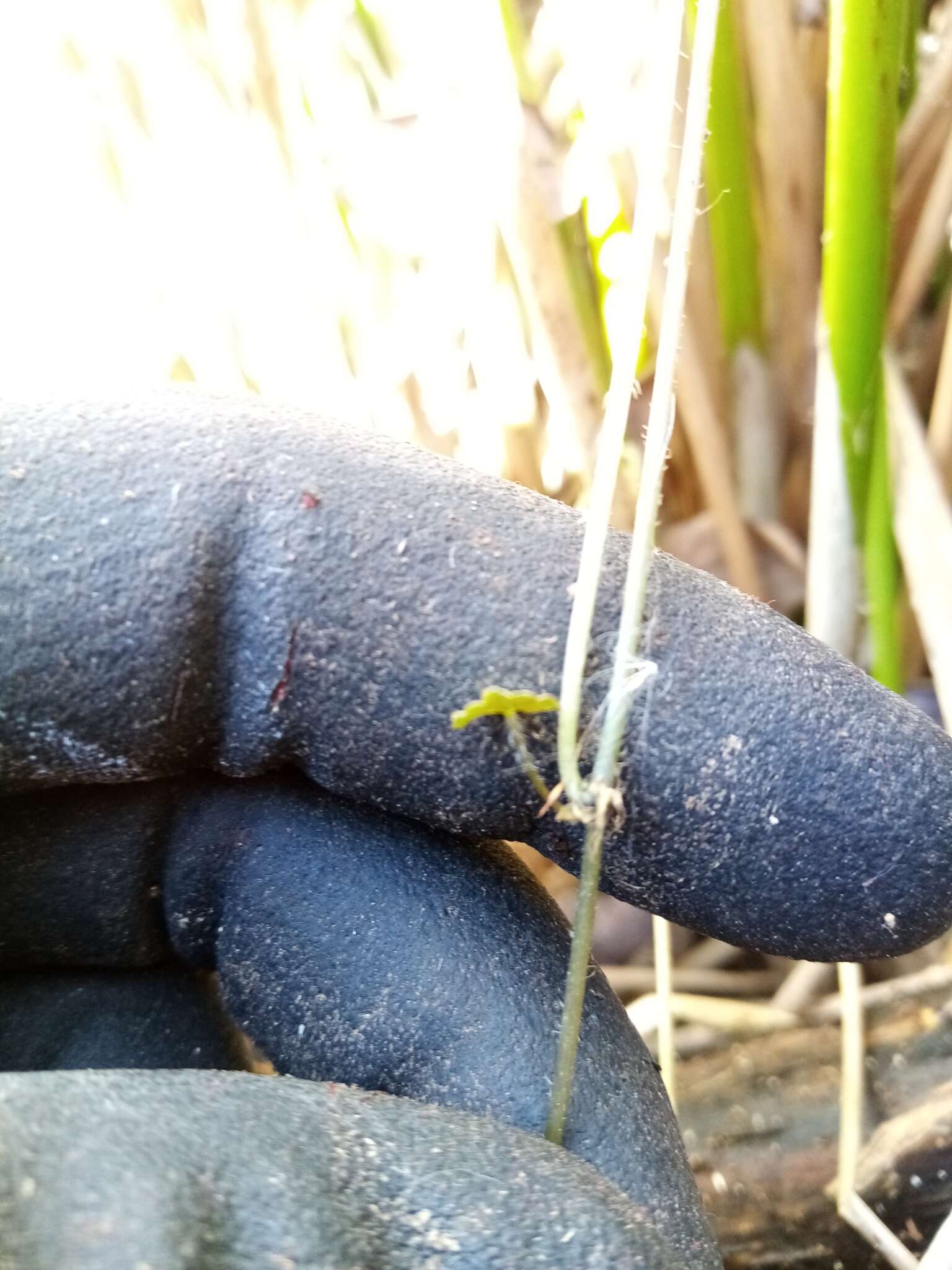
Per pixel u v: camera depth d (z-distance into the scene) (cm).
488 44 10
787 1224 10
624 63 10
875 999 11
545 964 7
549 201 11
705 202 11
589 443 12
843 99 9
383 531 6
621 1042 7
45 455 6
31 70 12
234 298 13
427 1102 7
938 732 7
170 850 8
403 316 13
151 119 12
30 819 7
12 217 13
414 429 14
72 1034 8
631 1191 7
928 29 12
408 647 6
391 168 12
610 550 7
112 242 13
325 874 7
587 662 6
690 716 6
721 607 7
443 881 7
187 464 6
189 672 6
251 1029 7
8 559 6
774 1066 11
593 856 6
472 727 6
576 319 12
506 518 7
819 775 6
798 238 11
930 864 6
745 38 10
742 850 6
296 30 11
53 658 6
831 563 11
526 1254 5
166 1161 5
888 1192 10
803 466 13
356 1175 6
